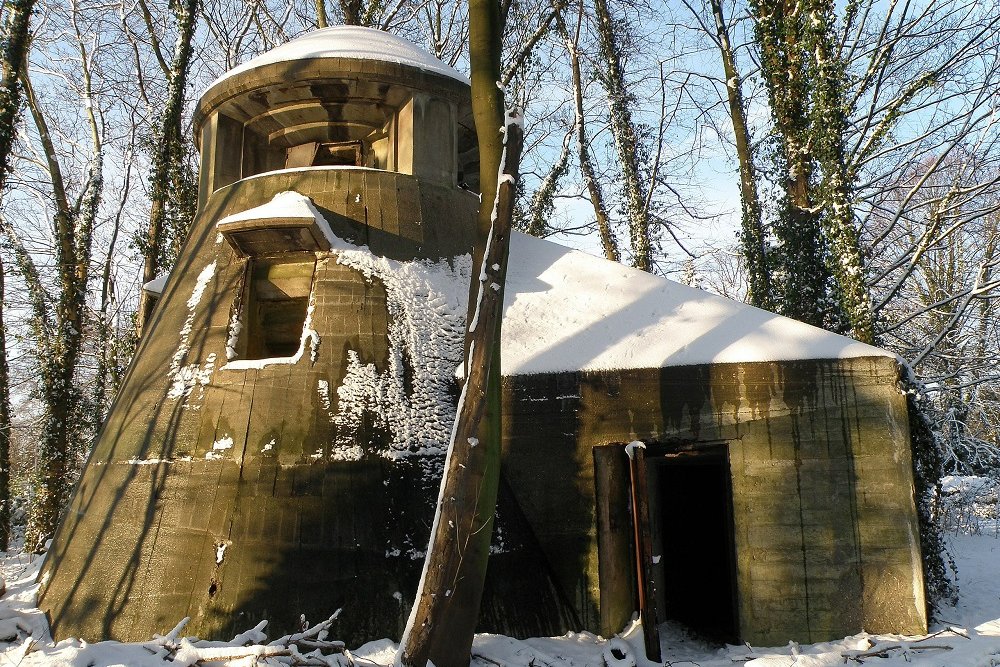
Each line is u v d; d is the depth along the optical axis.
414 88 11.66
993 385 20.19
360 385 9.40
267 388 9.22
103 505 9.10
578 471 9.71
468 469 7.49
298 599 8.00
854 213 14.28
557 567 9.44
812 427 9.51
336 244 10.34
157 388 9.73
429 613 7.07
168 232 20.53
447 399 9.87
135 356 10.78
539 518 9.61
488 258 7.92
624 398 9.85
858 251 13.97
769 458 9.46
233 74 11.73
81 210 21.80
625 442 9.70
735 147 20.77
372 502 8.71
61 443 19.19
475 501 7.46
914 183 19.94
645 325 10.54
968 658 8.02
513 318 10.80
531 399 9.96
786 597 9.10
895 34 17.61
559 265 11.80
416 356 9.94
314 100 11.95
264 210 10.01
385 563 8.38
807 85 15.31
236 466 8.75
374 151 12.77
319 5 21.39
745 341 10.00
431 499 9.02
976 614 10.40
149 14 22.16
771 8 16.28
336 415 9.13
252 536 8.32
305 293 10.45
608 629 9.04
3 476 20.00
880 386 9.52
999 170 17.27
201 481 8.71
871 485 9.30
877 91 17.41
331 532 8.42
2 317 20.23
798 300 15.67
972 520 20.38
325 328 9.70
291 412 9.08
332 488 8.68
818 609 9.04
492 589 8.73
